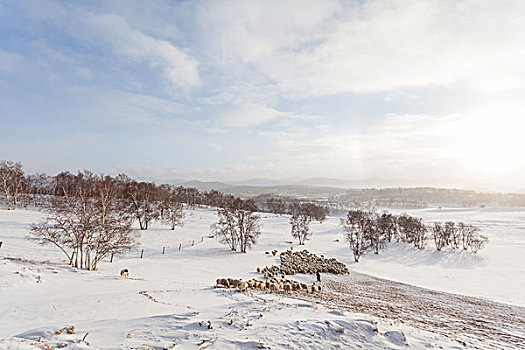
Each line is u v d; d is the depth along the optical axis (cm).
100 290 1662
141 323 786
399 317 1395
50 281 1888
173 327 756
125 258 4494
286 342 692
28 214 6488
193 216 10669
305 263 4691
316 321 822
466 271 6431
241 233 5947
